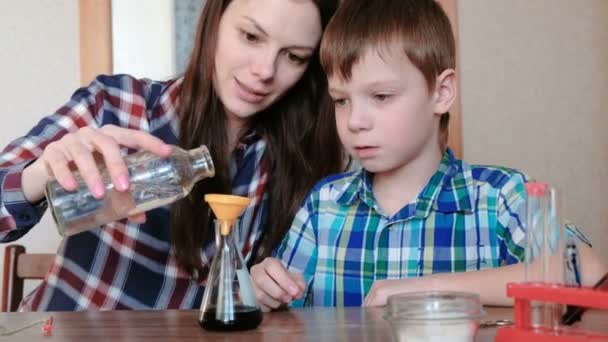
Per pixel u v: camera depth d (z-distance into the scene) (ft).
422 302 1.91
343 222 3.96
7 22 6.38
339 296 3.84
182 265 4.14
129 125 4.22
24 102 6.38
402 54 3.50
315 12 3.75
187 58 6.20
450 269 3.69
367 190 3.94
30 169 3.15
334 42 3.58
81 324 2.55
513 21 6.64
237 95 3.86
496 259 3.66
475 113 6.59
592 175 6.65
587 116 6.68
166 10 6.22
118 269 4.17
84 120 4.02
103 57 6.26
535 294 1.94
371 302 3.10
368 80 3.49
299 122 4.44
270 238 4.28
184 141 4.13
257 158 4.41
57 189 2.70
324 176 4.48
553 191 2.06
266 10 3.62
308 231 4.05
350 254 3.87
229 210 2.37
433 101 3.73
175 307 4.17
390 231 3.82
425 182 3.86
